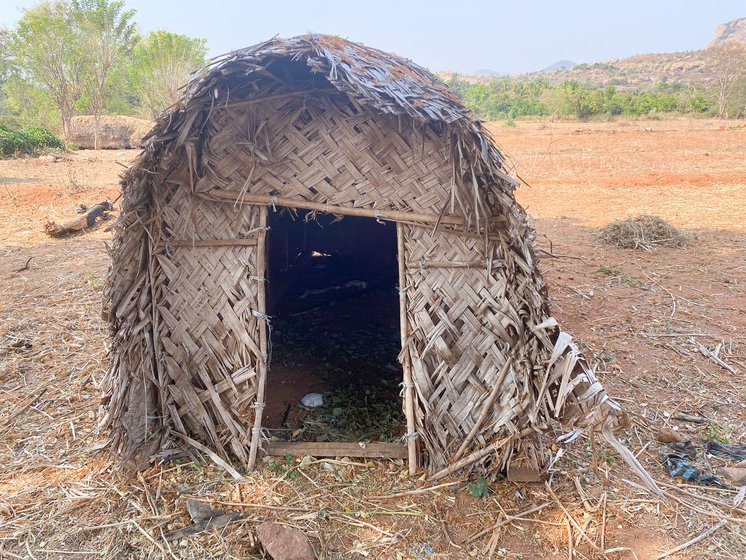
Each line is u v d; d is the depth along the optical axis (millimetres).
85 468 3635
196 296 3607
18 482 3500
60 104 28359
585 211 12562
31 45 27062
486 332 3457
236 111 3357
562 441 3574
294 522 3148
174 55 33438
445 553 2975
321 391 4867
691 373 5199
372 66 3451
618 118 44750
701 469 3754
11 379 4875
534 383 3324
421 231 3492
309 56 3203
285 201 3475
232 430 3619
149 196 3518
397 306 7258
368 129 3375
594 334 6059
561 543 3059
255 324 3574
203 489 3408
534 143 26516
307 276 8398
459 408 3504
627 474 3684
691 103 50312
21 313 6340
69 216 11438
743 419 4430
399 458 3689
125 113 38250
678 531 3176
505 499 3363
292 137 3422
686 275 8062
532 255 3510
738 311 6680
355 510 3258
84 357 5297
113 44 29516
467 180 3355
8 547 2969
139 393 3607
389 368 5398
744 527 3215
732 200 13445
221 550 2945
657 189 15148
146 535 3039
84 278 7652
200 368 3643
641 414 4480
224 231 3557
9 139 21250
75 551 2955
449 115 3221
